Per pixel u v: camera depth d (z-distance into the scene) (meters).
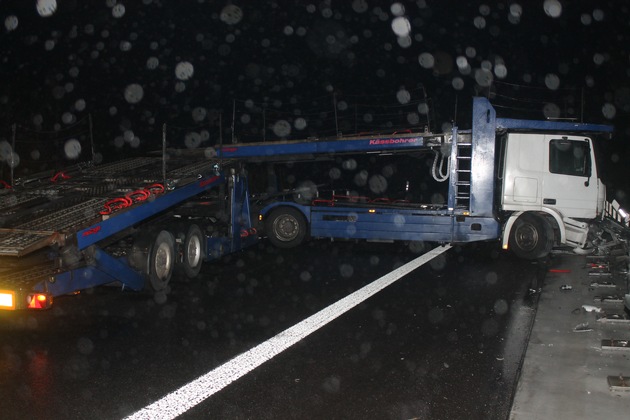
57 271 7.56
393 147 14.01
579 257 13.41
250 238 13.92
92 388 5.64
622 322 7.72
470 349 6.81
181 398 5.40
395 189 14.50
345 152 14.38
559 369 6.08
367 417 5.02
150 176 11.01
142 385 5.72
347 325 7.81
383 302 9.10
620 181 25.97
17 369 6.16
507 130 13.28
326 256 13.65
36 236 7.50
